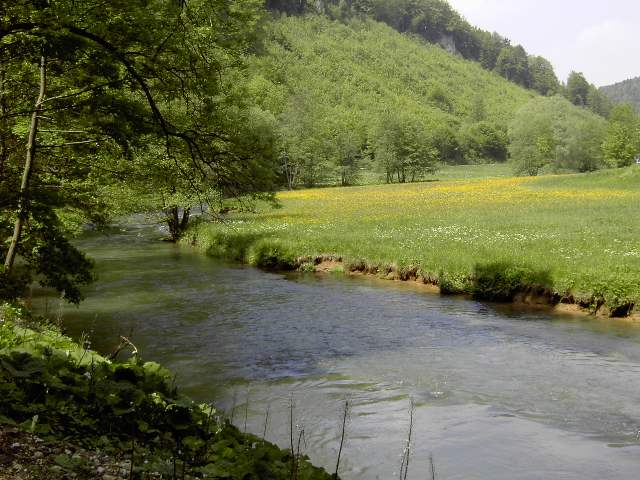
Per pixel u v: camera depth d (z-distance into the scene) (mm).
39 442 4496
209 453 4992
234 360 12648
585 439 8438
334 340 14336
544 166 121312
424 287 22000
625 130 119500
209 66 11891
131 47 11250
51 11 8977
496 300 19359
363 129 176625
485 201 50906
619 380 11109
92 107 10953
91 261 14617
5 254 14523
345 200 60188
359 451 8102
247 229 34906
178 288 21562
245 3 12125
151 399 5559
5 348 6535
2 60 11344
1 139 14148
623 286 17000
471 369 11898
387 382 11109
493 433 8680
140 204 28172
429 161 125438
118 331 15180
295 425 9062
